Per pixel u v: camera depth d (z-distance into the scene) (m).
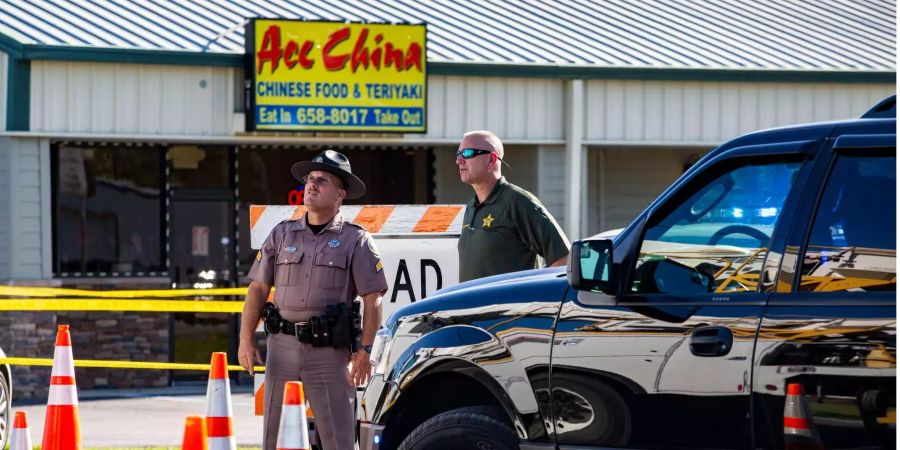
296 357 9.26
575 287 7.24
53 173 20.58
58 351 9.71
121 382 20.78
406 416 8.21
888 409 6.35
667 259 7.22
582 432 7.30
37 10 20.48
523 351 7.53
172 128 20.12
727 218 7.11
